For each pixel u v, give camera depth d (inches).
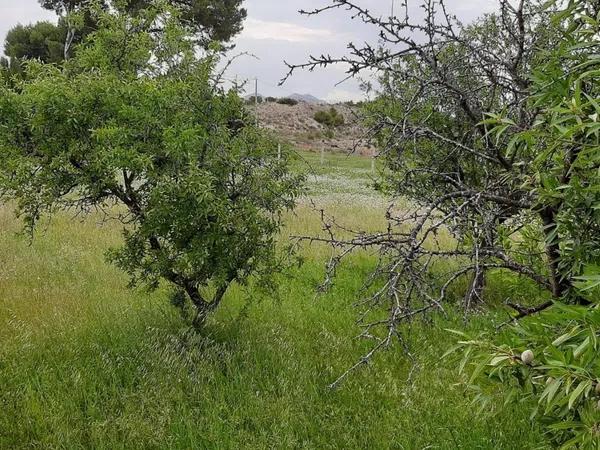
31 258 364.5
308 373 221.1
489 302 310.2
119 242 417.4
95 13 239.9
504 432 180.4
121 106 212.2
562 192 120.6
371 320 280.1
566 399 91.1
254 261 231.0
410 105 145.8
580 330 96.4
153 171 211.8
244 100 243.1
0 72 218.7
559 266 134.3
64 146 215.9
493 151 158.2
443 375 225.1
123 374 216.4
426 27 145.7
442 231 419.5
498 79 156.3
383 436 186.4
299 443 183.5
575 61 116.4
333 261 138.6
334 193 820.0
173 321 256.2
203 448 177.3
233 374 217.6
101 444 174.6
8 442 176.2
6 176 216.7
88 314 270.1
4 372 211.0
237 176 234.2
